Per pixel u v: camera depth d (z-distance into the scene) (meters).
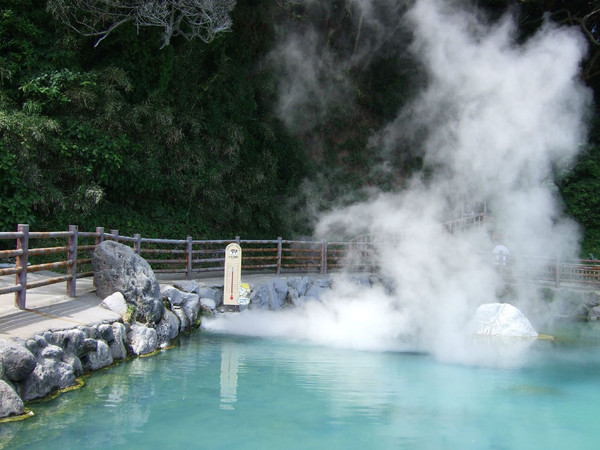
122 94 11.84
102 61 11.72
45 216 10.01
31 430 3.86
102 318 5.86
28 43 10.36
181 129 12.43
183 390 5.02
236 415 4.42
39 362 4.48
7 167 9.07
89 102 10.58
